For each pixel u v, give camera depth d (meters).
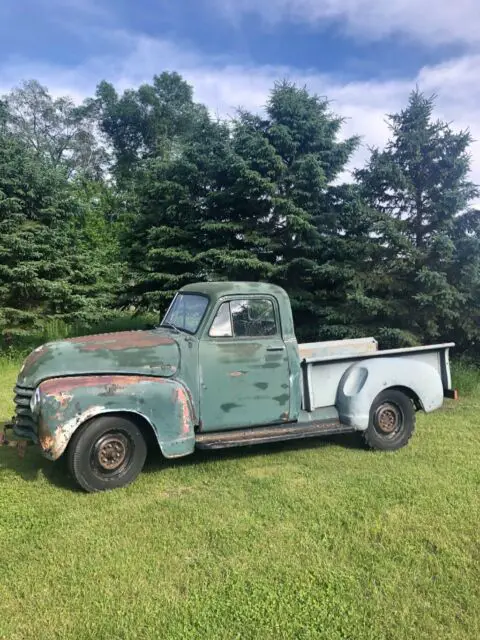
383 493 4.42
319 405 5.55
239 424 5.03
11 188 11.75
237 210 11.52
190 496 4.36
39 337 12.84
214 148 11.77
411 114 9.41
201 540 3.62
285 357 5.22
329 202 11.09
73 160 42.56
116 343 4.77
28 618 2.79
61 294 11.74
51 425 4.18
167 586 3.08
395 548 3.52
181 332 5.07
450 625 2.77
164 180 12.32
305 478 4.80
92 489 4.38
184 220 12.09
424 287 9.05
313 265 10.18
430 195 9.34
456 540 3.62
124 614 2.82
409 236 9.52
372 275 9.38
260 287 5.25
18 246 10.91
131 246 13.94
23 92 41.19
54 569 3.24
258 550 3.49
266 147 10.29
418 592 3.06
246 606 2.89
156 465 5.08
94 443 4.39
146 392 4.48
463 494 4.40
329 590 3.04
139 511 4.05
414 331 9.38
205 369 4.86
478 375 9.23
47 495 4.33
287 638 2.66
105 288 13.08
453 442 5.91
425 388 5.78
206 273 11.26
